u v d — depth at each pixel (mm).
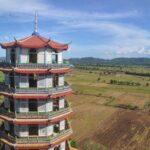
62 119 52750
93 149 90062
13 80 50906
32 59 49594
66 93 52688
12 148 52031
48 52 49875
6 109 52438
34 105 50469
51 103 51312
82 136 102312
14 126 51438
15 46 49125
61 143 53750
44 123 49375
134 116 129750
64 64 52438
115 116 129875
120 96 184750
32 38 51375
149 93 199375
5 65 50844
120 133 106500
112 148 94188
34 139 49781
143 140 100500
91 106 150750
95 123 118000
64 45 53219
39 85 49875
